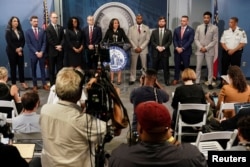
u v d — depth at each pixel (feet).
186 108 14.79
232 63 26.58
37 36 25.82
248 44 28.94
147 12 31.12
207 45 26.66
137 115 5.55
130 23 30.91
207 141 12.67
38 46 25.89
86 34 26.53
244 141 8.20
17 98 16.49
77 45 26.27
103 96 7.35
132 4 30.78
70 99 7.25
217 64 27.91
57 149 7.11
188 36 26.78
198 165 5.41
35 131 12.19
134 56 27.17
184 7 31.37
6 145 6.89
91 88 7.39
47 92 25.73
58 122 7.09
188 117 14.98
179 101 15.40
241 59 29.01
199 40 26.89
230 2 28.22
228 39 26.40
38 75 29.30
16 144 10.82
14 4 28.07
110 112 7.39
